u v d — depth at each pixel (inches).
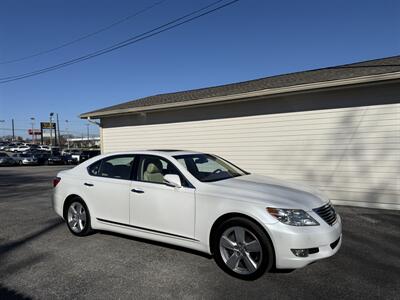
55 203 239.9
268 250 151.3
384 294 141.8
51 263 179.0
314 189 185.5
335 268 169.0
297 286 149.8
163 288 149.0
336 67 465.1
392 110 304.7
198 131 439.5
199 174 190.9
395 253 190.1
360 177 322.0
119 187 204.5
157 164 199.3
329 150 338.0
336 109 332.8
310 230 148.5
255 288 148.3
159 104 452.8
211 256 186.1
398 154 303.1
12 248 204.4
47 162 1418.6
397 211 300.2
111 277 160.7
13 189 474.0
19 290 147.9
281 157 369.1
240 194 164.1
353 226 249.1
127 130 522.0
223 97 389.1
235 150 405.1
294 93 349.4
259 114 384.2
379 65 377.4
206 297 140.6
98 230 228.5
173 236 181.9
